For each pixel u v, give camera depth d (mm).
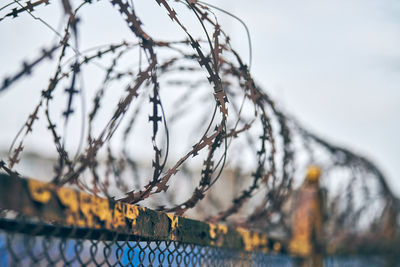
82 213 1365
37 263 1305
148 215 1699
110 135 1557
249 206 2562
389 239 5406
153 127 1604
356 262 4855
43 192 1233
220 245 2250
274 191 2379
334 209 3705
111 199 1514
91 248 1528
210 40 1727
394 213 5332
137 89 1587
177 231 1891
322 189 3492
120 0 1533
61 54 1413
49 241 1352
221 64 2059
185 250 2049
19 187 1170
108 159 2086
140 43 1625
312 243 3191
